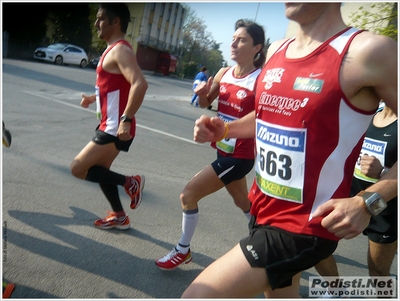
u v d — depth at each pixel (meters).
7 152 5.25
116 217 3.52
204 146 7.73
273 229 1.67
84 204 4.00
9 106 8.32
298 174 1.61
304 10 1.61
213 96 3.51
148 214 4.02
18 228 3.28
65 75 17.42
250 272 1.61
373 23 6.38
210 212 4.39
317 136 1.56
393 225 2.41
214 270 1.65
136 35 41.22
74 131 7.10
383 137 2.49
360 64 1.47
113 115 3.13
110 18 3.05
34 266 2.79
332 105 1.52
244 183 3.42
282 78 1.67
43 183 4.37
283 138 1.64
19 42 26.33
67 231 3.38
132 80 2.95
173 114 11.50
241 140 2.91
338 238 1.60
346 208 1.43
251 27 3.02
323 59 1.56
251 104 3.03
